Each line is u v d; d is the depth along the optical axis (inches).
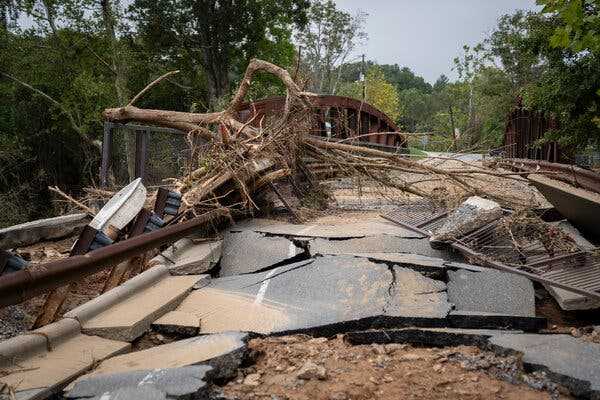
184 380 123.0
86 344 154.7
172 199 261.3
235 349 139.9
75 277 161.6
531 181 290.2
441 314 171.5
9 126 1213.7
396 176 366.3
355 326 170.2
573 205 262.4
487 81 1748.3
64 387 129.6
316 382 131.6
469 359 141.5
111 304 180.9
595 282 189.6
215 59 1612.9
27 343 142.4
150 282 209.6
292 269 223.0
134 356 146.0
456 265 215.6
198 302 196.5
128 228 229.6
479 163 397.1
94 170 1275.8
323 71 2412.6
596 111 305.9
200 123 397.1
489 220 248.4
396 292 193.0
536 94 338.6
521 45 323.9
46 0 1269.7
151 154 388.8
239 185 305.7
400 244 262.2
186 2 1540.4
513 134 658.2
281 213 365.7
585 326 179.6
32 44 1300.4
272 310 183.5
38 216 1138.0
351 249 254.8
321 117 540.7
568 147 390.9
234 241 276.8
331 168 377.4
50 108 1182.9
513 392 123.5
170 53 1670.8
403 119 3159.5
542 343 143.6
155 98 1646.2
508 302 187.6
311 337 166.4
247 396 125.5
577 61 293.3
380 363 142.1
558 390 123.4
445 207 330.3
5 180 1029.8
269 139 331.6
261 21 1600.6
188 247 269.3
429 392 124.5
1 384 123.3
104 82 1294.3
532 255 228.5
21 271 137.4
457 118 1871.3
